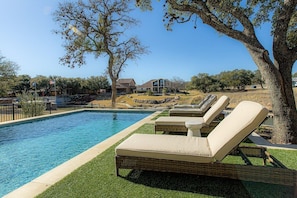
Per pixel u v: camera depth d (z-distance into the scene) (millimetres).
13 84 25844
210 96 6719
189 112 6043
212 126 4109
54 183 2168
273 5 5480
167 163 2166
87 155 3113
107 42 14469
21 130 6863
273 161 2227
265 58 3982
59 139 5594
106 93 48625
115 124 8227
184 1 5961
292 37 5324
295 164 2635
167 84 53375
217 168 2031
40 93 38688
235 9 4309
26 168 3359
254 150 2605
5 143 5109
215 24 4461
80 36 13992
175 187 2090
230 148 1997
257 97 18234
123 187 2086
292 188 1895
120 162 2320
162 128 4402
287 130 3771
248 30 4203
